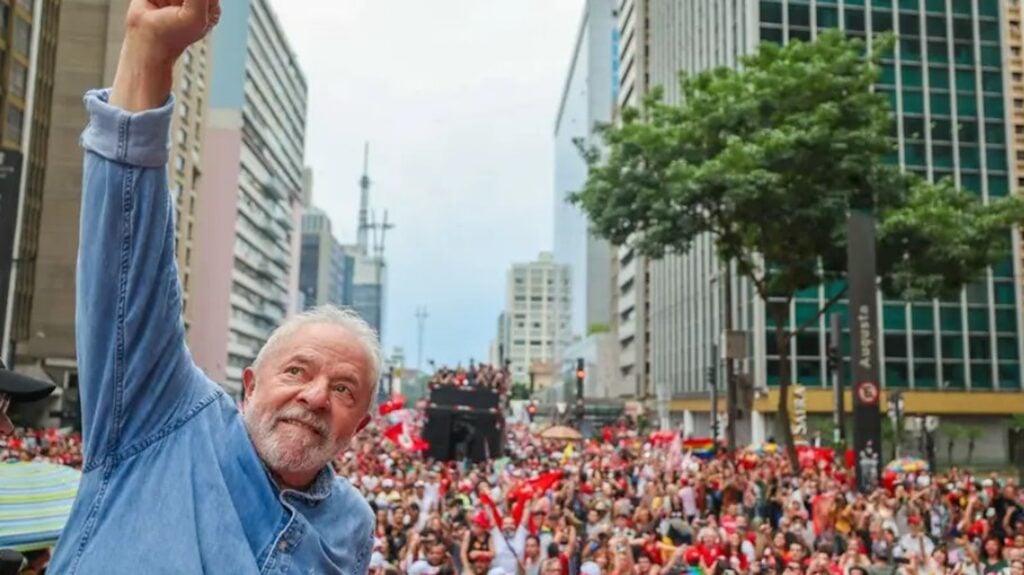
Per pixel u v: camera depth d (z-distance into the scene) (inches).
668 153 973.2
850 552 455.2
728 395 1083.9
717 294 2309.3
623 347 3885.3
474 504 630.5
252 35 3873.0
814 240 973.8
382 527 501.0
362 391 82.3
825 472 885.2
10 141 1804.9
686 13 2755.9
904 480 819.4
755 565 428.5
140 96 68.2
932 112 2108.8
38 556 146.6
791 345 1964.8
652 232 1036.5
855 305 788.0
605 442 1525.6
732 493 700.0
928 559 470.3
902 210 924.0
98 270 68.7
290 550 74.0
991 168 2096.5
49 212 2199.8
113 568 66.0
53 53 2119.8
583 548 457.1
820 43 960.3
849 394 1907.0
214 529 69.5
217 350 3420.3
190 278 3004.4
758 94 932.6
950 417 2020.2
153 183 69.0
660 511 596.7
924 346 2032.5
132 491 69.8
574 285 5467.5
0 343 864.9
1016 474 1481.3
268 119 4244.6
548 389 5083.7
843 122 930.1
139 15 67.6
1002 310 2047.2
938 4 2140.7
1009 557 426.9
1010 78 2142.0
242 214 3686.0
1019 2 2187.5
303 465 76.9
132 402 71.4
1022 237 2057.1
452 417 1280.8
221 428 76.4
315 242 7086.6
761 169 893.2
